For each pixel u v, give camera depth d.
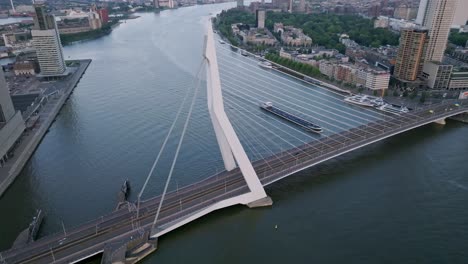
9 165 141.62
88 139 163.75
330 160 144.88
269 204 115.69
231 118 182.50
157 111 192.88
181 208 107.50
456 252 97.31
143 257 95.25
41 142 164.12
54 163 144.50
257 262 95.25
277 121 180.38
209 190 115.88
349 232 105.06
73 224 107.94
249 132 166.50
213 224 108.25
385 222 108.81
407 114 181.12
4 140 145.25
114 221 103.12
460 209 114.56
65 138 166.75
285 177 132.00
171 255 96.81
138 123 178.25
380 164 141.50
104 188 125.75
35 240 101.00
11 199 122.44
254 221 109.75
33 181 132.12
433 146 157.50
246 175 110.88
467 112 191.75
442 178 132.12
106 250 91.94
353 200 119.00
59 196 122.31
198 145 153.50
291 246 100.31
